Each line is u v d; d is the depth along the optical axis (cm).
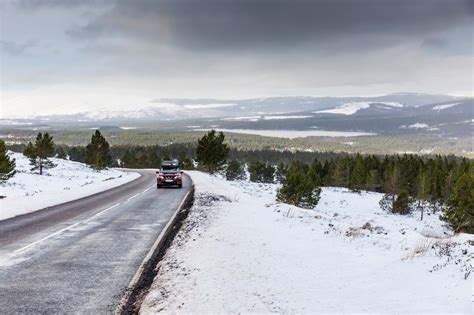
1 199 2273
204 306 597
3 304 644
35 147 5878
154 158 12469
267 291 653
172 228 1414
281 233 1226
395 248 1065
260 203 2302
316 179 6919
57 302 659
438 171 8250
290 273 761
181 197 2623
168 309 599
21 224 1477
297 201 3969
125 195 2786
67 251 1032
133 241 1172
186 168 10325
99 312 621
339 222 1692
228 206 1881
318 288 671
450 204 4488
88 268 869
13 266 877
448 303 578
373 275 757
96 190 3212
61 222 1534
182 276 761
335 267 821
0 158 3919
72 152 15188
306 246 1042
